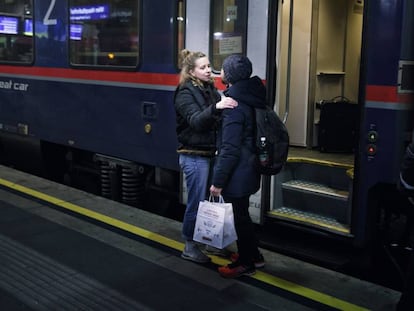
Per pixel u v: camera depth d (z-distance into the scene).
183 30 5.17
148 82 5.50
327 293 3.85
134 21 5.58
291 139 5.82
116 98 5.86
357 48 6.14
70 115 6.45
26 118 7.13
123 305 3.69
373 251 4.38
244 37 4.73
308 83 5.67
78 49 6.25
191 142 4.15
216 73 4.96
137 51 5.58
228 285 3.99
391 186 4.30
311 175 5.06
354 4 6.00
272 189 4.87
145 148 5.63
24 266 4.28
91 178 7.02
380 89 4.04
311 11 5.61
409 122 4.08
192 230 4.31
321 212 4.75
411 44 4.01
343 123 5.46
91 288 3.93
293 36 5.68
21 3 7.01
